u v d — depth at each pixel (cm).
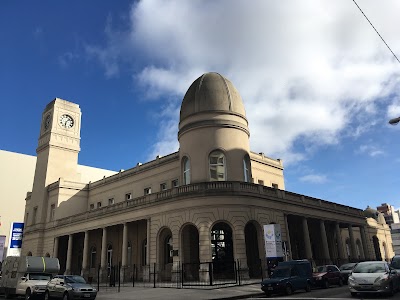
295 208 3481
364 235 4641
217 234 3016
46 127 5684
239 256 2747
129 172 4653
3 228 7250
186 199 2953
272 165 4475
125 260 3544
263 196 3095
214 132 3288
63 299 2036
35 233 5109
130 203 3578
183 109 3525
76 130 5784
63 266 4803
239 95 3631
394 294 1734
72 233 4438
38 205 5288
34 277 2448
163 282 2952
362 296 1688
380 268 1758
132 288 2691
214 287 2336
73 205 5138
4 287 2656
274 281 2009
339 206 4278
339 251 4084
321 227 3872
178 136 3556
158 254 3108
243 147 3381
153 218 3231
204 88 3453
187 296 1975
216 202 2848
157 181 4191
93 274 4125
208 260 2719
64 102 5772
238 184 2948
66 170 5509
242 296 1956
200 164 3225
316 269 2528
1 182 7481
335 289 2220
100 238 4359
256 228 3002
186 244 3002
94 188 5262
